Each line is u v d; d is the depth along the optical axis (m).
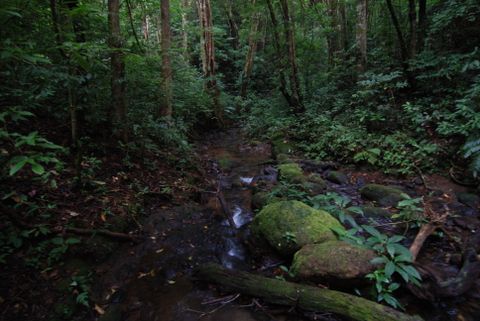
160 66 8.00
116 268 3.40
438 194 5.02
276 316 2.78
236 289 3.04
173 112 9.60
